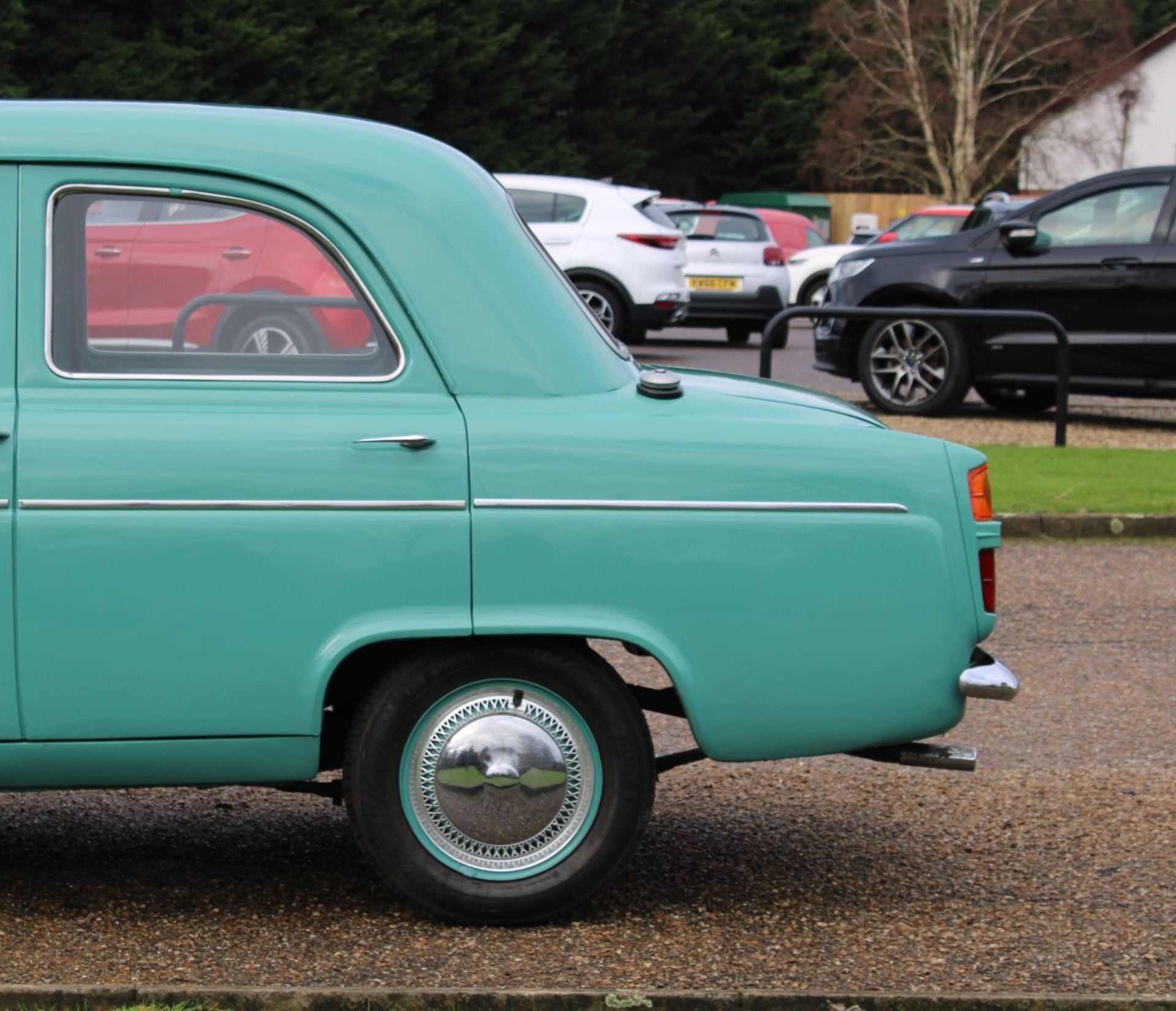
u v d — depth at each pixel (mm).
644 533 5086
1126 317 17500
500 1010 4586
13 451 4922
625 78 70125
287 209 5137
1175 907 5594
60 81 48375
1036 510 12789
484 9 61656
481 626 5027
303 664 4992
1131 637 9727
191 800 6703
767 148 75125
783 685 5164
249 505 4965
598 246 25172
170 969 4902
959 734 7797
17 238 5059
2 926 5250
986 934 5320
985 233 18172
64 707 4945
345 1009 4574
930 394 18516
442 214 5207
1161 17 82812
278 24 54812
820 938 5262
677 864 5977
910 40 68062
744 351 30234
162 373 5078
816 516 5172
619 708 5191
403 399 5113
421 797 5176
